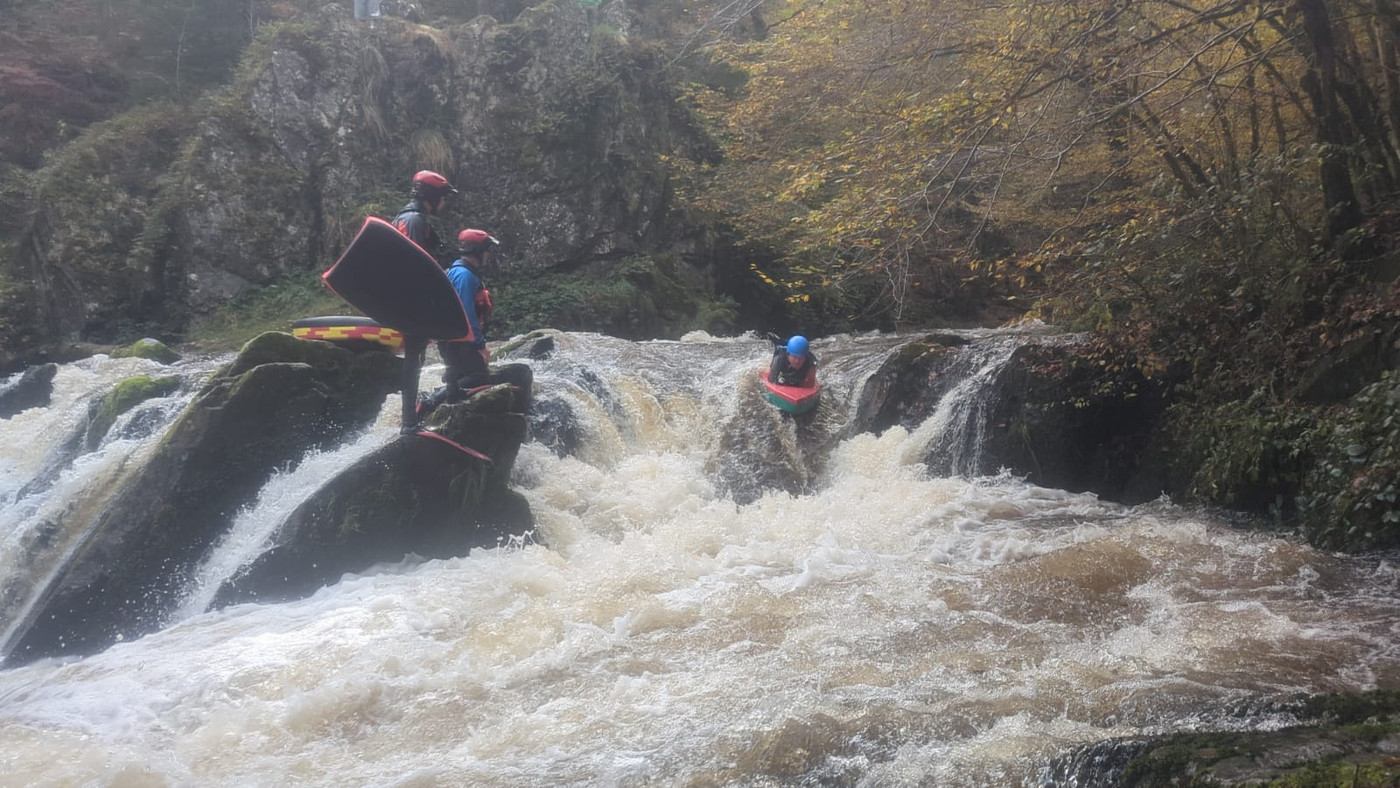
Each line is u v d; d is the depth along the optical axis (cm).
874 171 895
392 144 1900
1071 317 951
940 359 986
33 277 1686
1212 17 831
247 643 532
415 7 2022
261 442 708
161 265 1708
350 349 787
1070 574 570
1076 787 309
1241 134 1046
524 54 1931
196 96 2033
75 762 388
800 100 1328
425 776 361
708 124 2061
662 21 2288
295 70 1822
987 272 961
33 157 1934
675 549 691
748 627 511
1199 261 812
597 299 1808
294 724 422
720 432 959
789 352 980
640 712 408
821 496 859
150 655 524
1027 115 883
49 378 1208
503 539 712
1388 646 440
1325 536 644
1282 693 378
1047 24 849
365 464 670
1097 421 880
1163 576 567
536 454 816
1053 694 391
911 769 334
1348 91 833
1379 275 745
